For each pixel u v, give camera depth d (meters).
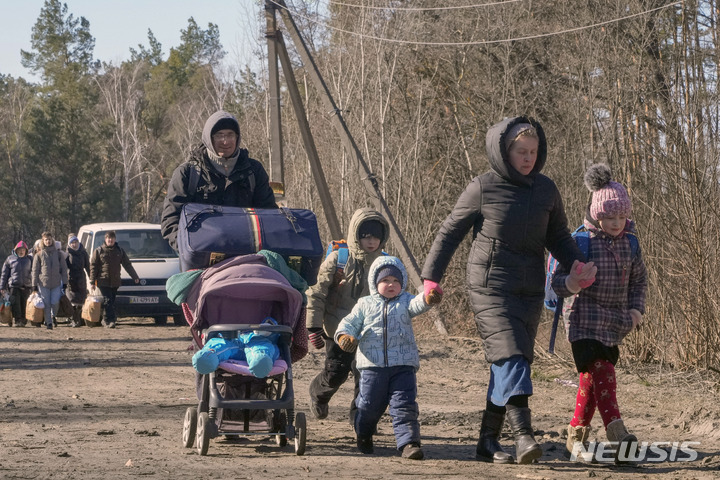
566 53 27.45
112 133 92.06
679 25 21.22
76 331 24.77
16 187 89.62
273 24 23.53
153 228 28.20
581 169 25.14
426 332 23.58
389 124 30.31
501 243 7.56
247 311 7.97
